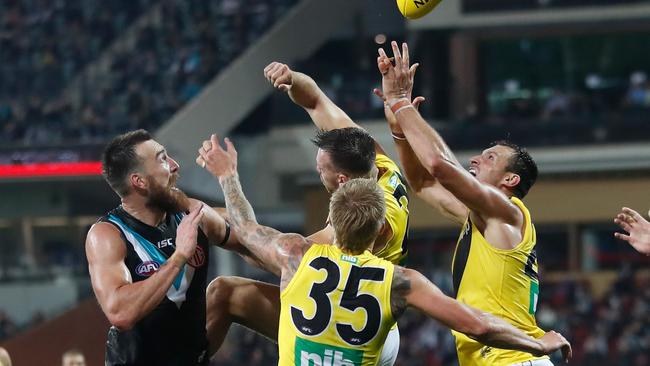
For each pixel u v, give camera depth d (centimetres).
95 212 7338
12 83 7425
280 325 1430
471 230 1664
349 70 7444
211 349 1666
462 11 7056
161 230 1508
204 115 6975
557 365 5853
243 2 7888
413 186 1809
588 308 6531
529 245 1628
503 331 1391
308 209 7231
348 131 1567
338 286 1389
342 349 1386
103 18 7900
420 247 7169
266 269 1567
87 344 6319
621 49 7150
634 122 7050
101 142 6594
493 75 7244
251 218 1502
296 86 1791
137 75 7469
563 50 7188
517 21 7056
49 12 7962
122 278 1446
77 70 7588
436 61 7262
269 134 7294
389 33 7531
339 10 7444
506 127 7081
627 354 6097
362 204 1391
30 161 6612
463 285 1661
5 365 2173
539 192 7200
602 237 7169
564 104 7175
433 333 6184
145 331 1499
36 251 7494
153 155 1504
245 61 7188
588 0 7006
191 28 7756
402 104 1570
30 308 6662
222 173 1545
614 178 7125
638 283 6769
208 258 1539
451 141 7056
